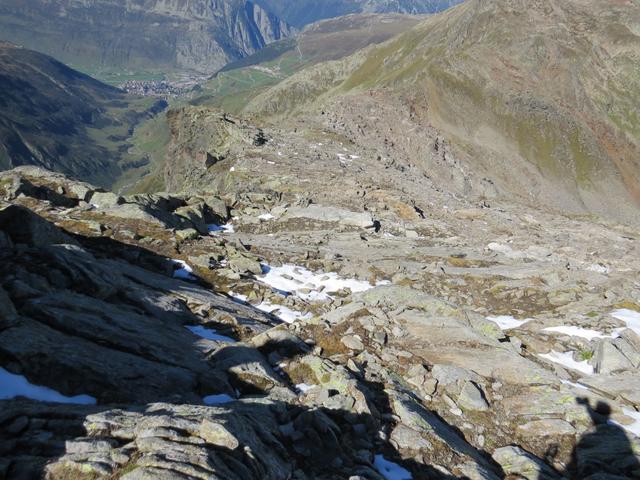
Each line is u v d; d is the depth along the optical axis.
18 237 17.36
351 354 16.95
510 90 164.88
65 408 9.66
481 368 17.03
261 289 23.11
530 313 24.00
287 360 15.45
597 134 162.38
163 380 11.95
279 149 66.75
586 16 195.50
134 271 19.89
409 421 13.37
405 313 19.91
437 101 155.75
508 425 14.83
